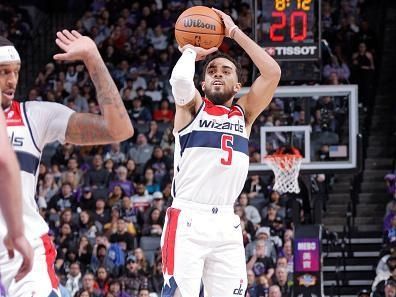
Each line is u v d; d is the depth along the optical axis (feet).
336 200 75.61
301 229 55.06
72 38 19.77
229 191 26.68
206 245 26.50
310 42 53.31
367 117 80.64
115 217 66.18
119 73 87.51
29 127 20.58
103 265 63.16
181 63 26.12
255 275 60.64
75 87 85.66
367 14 96.02
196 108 26.66
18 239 15.78
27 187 20.49
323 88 54.39
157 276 61.36
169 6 93.45
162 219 68.08
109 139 20.54
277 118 55.72
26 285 20.17
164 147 76.79
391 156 79.87
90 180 73.92
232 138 26.61
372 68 84.17
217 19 27.48
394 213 67.56
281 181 54.03
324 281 69.56
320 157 54.49
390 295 56.29
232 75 27.02
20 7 100.42
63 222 66.69
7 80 19.88
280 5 53.21
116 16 94.79
